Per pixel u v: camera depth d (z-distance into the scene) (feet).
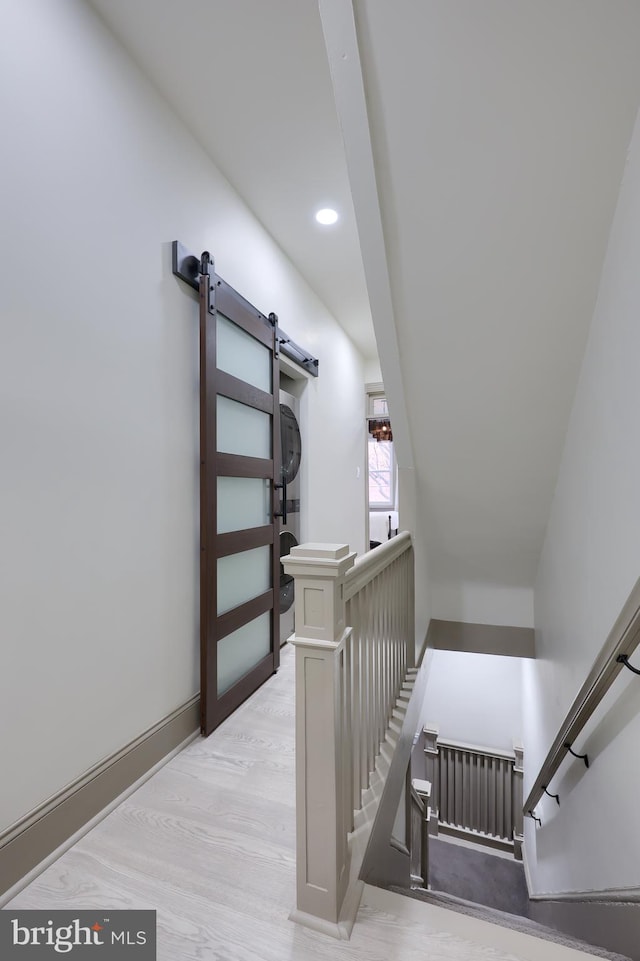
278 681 8.20
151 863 4.13
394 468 24.18
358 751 4.56
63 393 4.43
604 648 3.85
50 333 4.29
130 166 5.28
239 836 4.46
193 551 6.41
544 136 4.03
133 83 5.30
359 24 3.70
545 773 6.95
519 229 4.72
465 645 10.88
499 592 10.50
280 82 5.53
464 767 13.64
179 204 6.13
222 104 5.88
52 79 4.30
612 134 3.87
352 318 13.08
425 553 9.63
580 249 4.69
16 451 3.97
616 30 3.34
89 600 4.69
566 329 5.41
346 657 3.91
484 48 3.63
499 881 11.89
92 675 4.70
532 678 10.59
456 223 4.83
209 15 4.71
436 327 5.89
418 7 3.53
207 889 3.84
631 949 3.66
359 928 3.47
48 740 4.19
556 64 3.60
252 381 7.93
